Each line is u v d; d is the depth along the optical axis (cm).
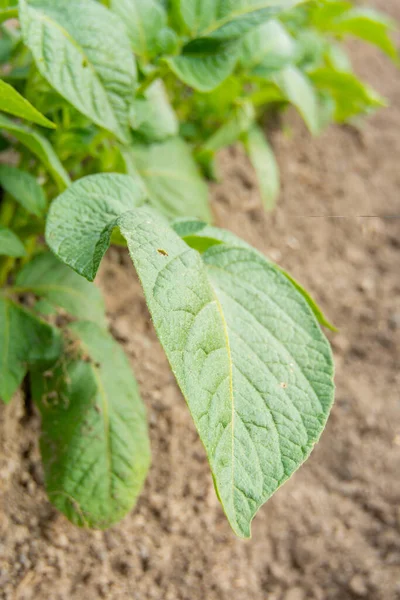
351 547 59
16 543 54
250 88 74
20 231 56
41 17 50
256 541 58
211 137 65
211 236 50
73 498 52
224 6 55
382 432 64
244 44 61
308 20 74
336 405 65
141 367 61
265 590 57
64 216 46
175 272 44
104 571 55
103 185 48
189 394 43
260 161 67
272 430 45
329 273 71
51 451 53
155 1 56
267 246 71
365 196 78
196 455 59
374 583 58
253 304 47
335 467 62
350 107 76
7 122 50
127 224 45
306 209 75
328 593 57
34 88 53
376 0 114
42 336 54
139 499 57
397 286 72
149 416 59
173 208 60
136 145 59
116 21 51
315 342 47
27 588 53
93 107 50
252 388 45
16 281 56
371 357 68
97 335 55
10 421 56
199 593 56
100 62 51
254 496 44
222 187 72
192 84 54
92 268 44
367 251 74
